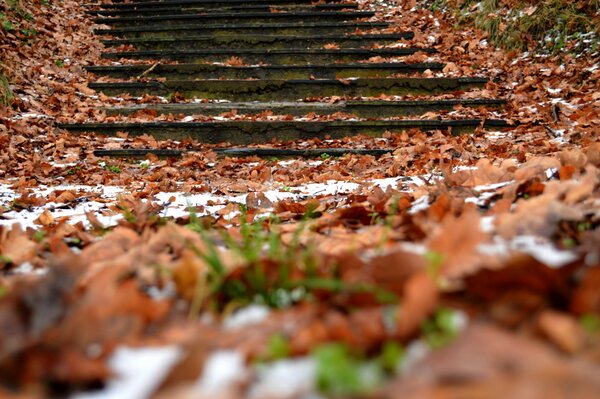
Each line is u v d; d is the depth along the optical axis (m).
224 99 7.30
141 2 9.96
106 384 0.79
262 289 1.18
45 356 0.79
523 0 8.09
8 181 4.65
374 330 0.86
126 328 0.94
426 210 2.00
